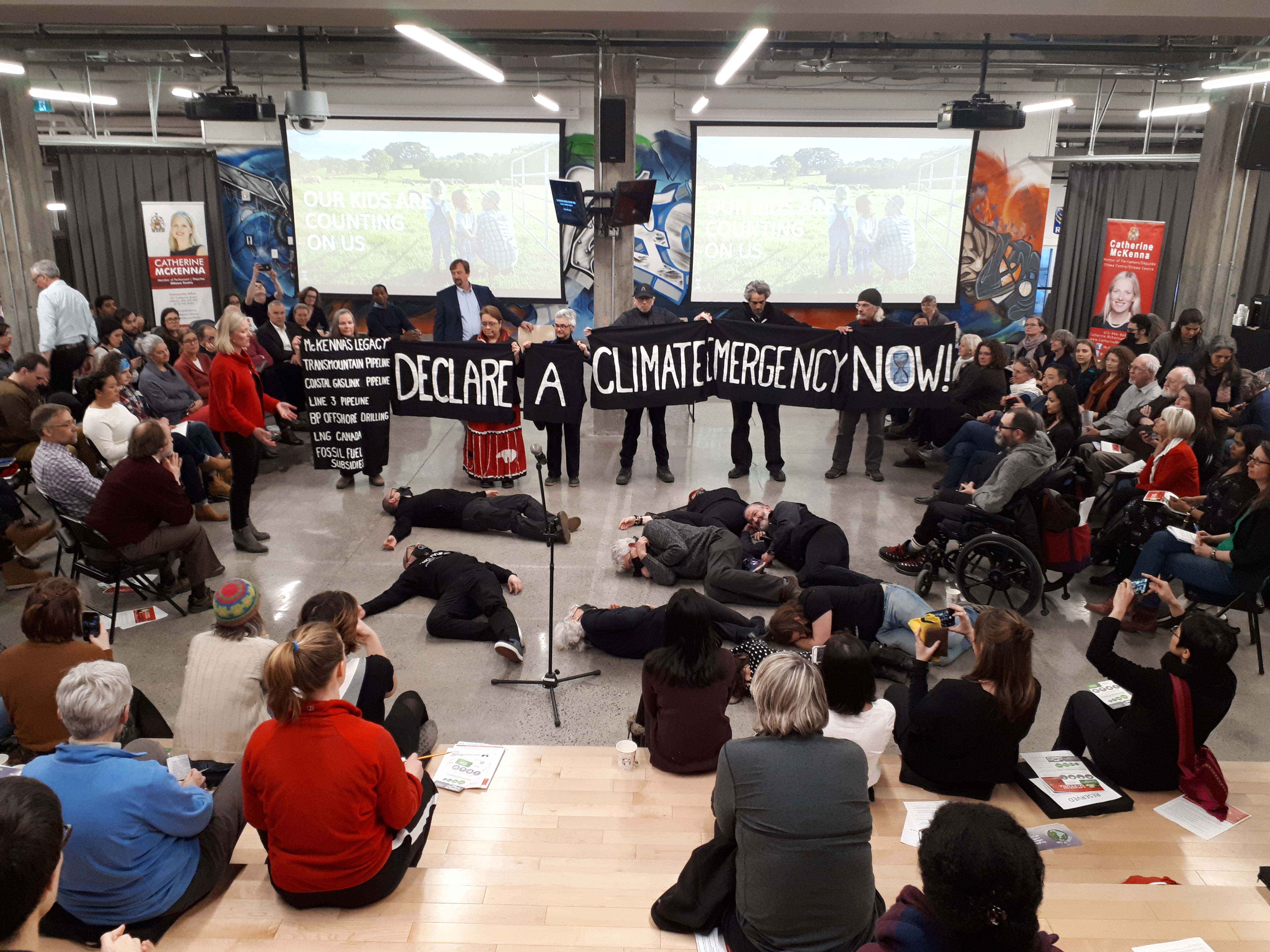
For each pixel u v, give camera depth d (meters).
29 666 3.13
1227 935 2.54
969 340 8.38
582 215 8.23
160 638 5.02
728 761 2.32
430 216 12.63
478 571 5.21
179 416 7.52
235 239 13.01
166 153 12.74
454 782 3.45
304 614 3.26
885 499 7.41
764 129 12.28
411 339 9.20
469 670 4.71
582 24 6.19
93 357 7.23
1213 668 3.29
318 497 7.33
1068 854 3.07
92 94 11.30
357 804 2.47
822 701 2.34
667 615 3.50
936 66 11.05
